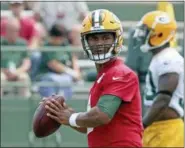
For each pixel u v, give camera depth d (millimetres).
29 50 21453
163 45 14844
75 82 21766
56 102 11492
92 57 11516
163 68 14555
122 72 11414
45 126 11594
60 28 22531
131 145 11508
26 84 21234
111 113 11188
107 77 11414
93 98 11617
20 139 21250
